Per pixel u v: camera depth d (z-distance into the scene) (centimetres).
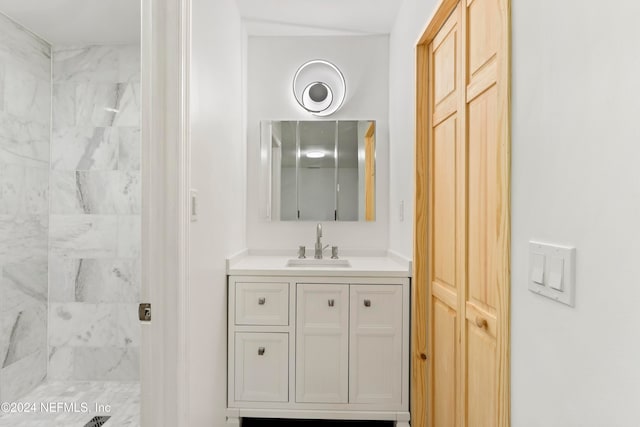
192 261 138
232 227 218
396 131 241
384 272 198
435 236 179
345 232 269
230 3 209
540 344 79
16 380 244
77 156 273
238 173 235
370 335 200
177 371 122
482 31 123
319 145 267
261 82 271
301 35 269
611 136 59
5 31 235
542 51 79
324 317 201
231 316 201
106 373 273
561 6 72
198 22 146
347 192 267
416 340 191
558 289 72
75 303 273
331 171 267
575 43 68
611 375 59
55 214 273
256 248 269
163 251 122
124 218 273
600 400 61
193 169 140
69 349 273
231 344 201
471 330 133
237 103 231
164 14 123
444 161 165
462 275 140
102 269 273
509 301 92
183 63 125
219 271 184
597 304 62
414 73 192
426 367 189
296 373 202
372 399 200
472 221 133
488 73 118
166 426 121
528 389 84
